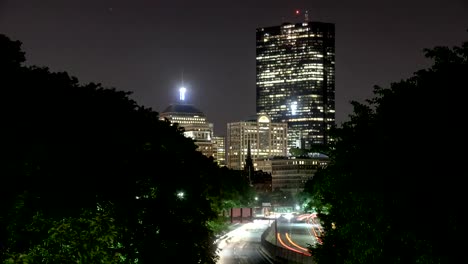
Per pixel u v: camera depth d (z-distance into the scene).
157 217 51.66
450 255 36.59
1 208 41.84
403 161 39.88
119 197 49.19
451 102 38.06
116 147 53.81
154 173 54.78
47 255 27.08
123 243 45.88
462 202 35.91
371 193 43.25
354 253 47.47
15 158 44.56
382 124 44.19
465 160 36.47
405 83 43.03
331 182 54.66
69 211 44.66
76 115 51.97
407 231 39.06
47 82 54.94
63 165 47.19
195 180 65.00
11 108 46.28
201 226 58.72
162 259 50.28
